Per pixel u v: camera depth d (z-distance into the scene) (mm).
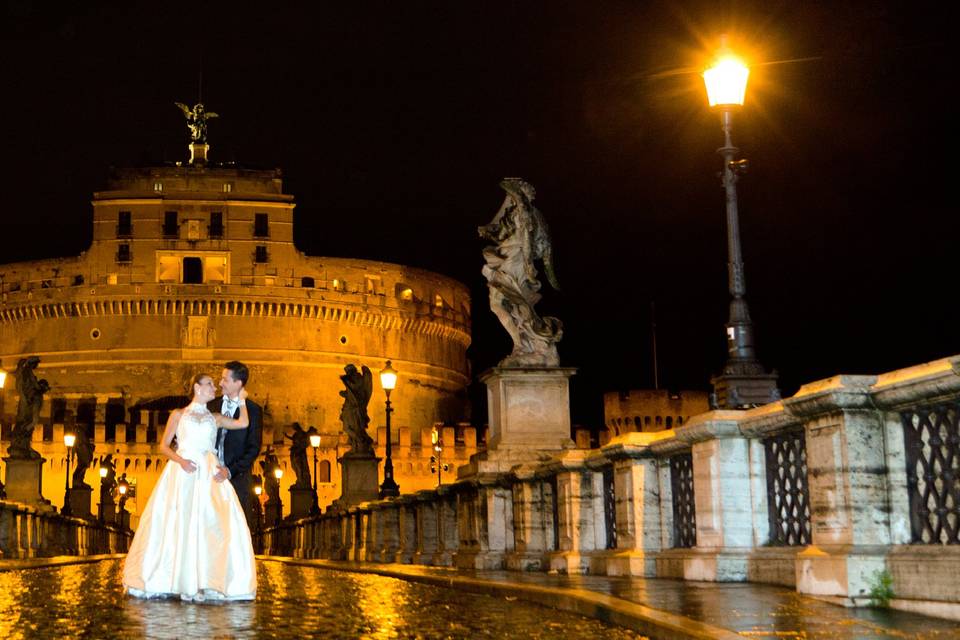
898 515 9008
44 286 131750
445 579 15508
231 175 134500
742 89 14320
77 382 128875
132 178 133375
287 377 130250
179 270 131125
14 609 10766
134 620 9594
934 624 7797
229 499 11391
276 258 132250
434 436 111500
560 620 9922
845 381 9047
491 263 21484
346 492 40000
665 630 7941
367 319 134875
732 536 11773
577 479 16219
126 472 116312
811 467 9586
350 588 15328
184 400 127125
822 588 9266
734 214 13945
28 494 40125
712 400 13586
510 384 20750
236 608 10727
